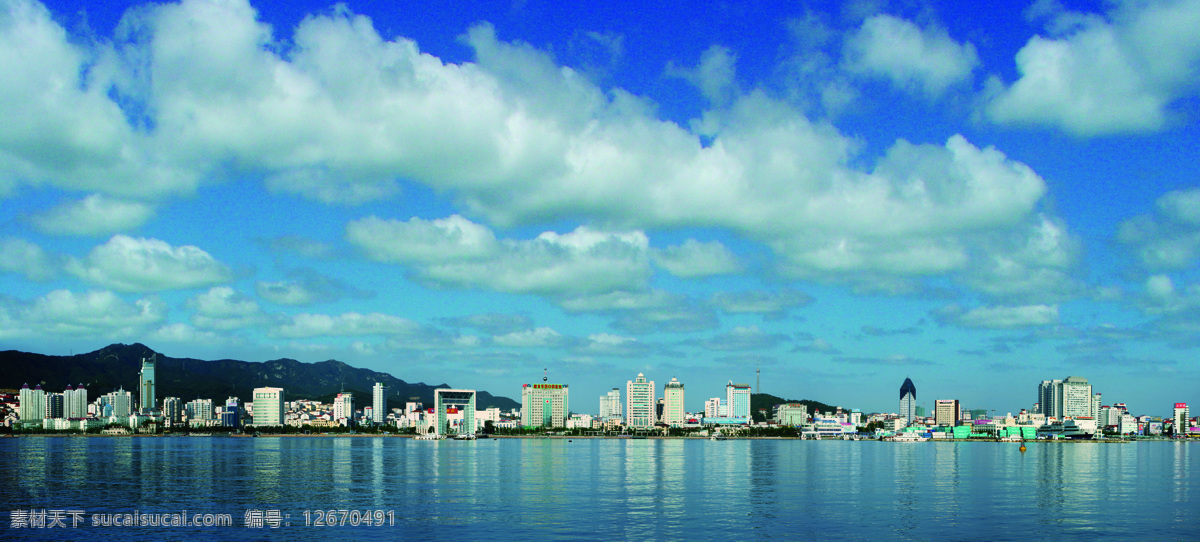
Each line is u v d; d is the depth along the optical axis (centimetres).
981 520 14175
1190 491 19375
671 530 12988
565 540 12088
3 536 12606
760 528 13212
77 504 16438
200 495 18050
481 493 18438
